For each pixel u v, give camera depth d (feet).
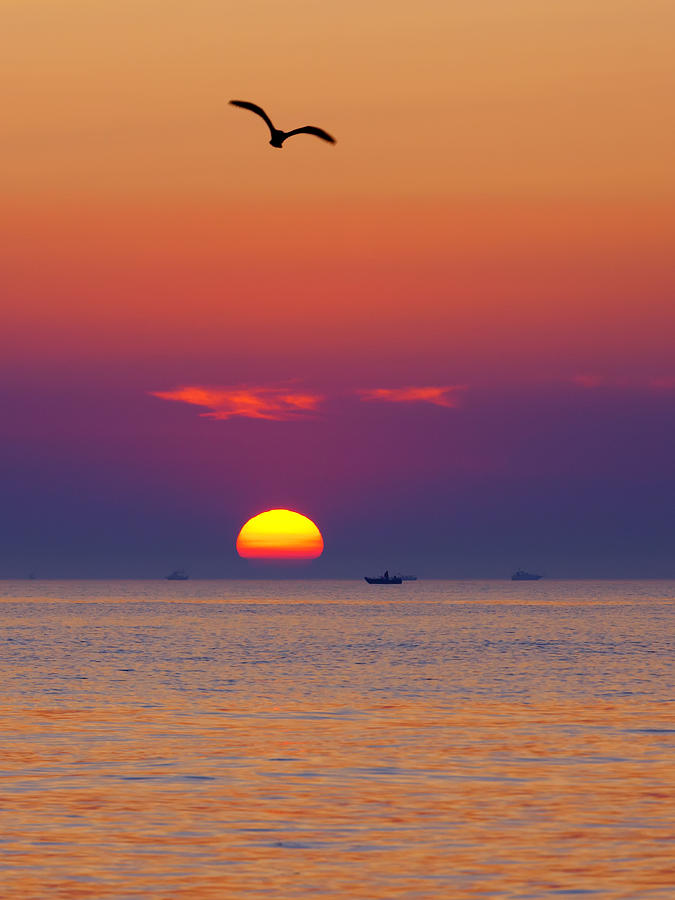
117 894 363.97
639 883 378.94
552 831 454.81
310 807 497.87
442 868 397.80
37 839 436.35
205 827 458.50
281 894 365.81
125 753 642.63
